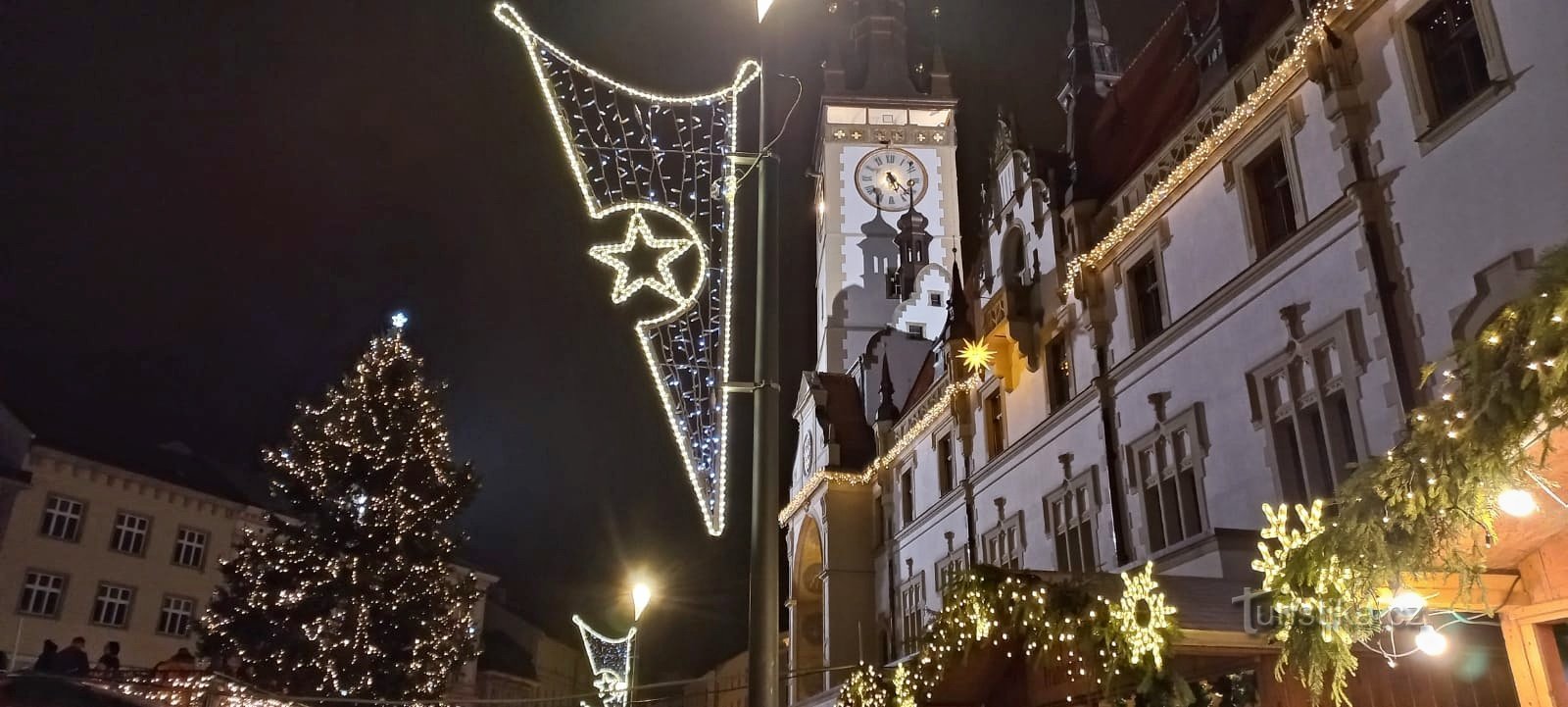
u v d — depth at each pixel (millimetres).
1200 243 20094
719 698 72562
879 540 39500
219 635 25938
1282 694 9938
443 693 28453
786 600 52312
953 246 64500
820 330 65062
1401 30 15422
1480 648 9945
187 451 45719
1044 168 27062
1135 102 25578
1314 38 16859
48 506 35375
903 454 37594
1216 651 10156
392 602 27172
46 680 8625
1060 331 25438
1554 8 12945
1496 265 13391
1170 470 20375
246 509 42750
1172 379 20516
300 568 26812
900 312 61469
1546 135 12875
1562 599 7375
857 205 65000
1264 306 17906
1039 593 10914
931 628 13430
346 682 25953
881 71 68938
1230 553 15320
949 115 67875
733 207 8797
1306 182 17141
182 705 16203
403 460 28562
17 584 33906
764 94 9039
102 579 36719
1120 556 21609
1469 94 14422
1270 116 18203
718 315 8477
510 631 72625
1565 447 6180
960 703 14516
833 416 44781
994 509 28766
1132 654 9617
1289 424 17406
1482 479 5742
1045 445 25844
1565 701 7371
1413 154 15016
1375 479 6484
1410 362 14719
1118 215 23422
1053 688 12922
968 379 31047
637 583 24391
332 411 29266
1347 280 15961
